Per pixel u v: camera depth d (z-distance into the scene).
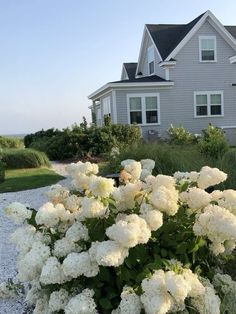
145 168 4.25
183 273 2.48
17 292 3.57
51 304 2.71
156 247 2.81
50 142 20.20
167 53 23.77
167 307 2.31
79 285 2.75
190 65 22.94
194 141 17.89
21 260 2.83
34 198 9.15
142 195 3.02
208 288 2.62
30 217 3.13
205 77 23.14
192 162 7.77
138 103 22.11
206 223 2.62
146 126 22.23
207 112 23.25
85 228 2.82
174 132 18.66
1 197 9.41
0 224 6.92
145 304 2.37
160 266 2.58
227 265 3.63
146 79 23.16
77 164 3.30
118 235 2.38
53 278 2.60
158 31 25.50
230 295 2.90
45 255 2.74
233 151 8.05
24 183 11.23
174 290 2.22
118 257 2.40
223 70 23.34
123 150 9.50
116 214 2.94
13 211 3.09
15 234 3.04
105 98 24.25
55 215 2.94
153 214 2.62
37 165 15.23
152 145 9.40
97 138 18.39
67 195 3.30
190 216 2.87
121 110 21.91
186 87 22.88
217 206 2.72
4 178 11.97
